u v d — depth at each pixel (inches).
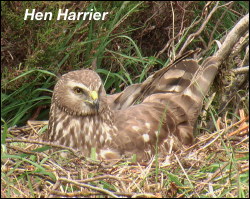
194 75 481.1
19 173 379.9
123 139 440.5
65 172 385.1
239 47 504.7
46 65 518.0
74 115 441.7
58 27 515.8
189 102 470.6
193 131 476.7
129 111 457.7
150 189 376.2
